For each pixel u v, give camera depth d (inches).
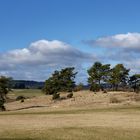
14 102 3919.8
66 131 1220.5
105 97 3302.2
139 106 2704.2
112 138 1091.9
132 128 1299.2
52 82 4217.5
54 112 2428.6
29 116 2011.6
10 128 1330.0
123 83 4217.5
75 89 4384.8
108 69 4099.4
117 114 2031.3
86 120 1638.8
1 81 3144.7
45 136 1126.4
